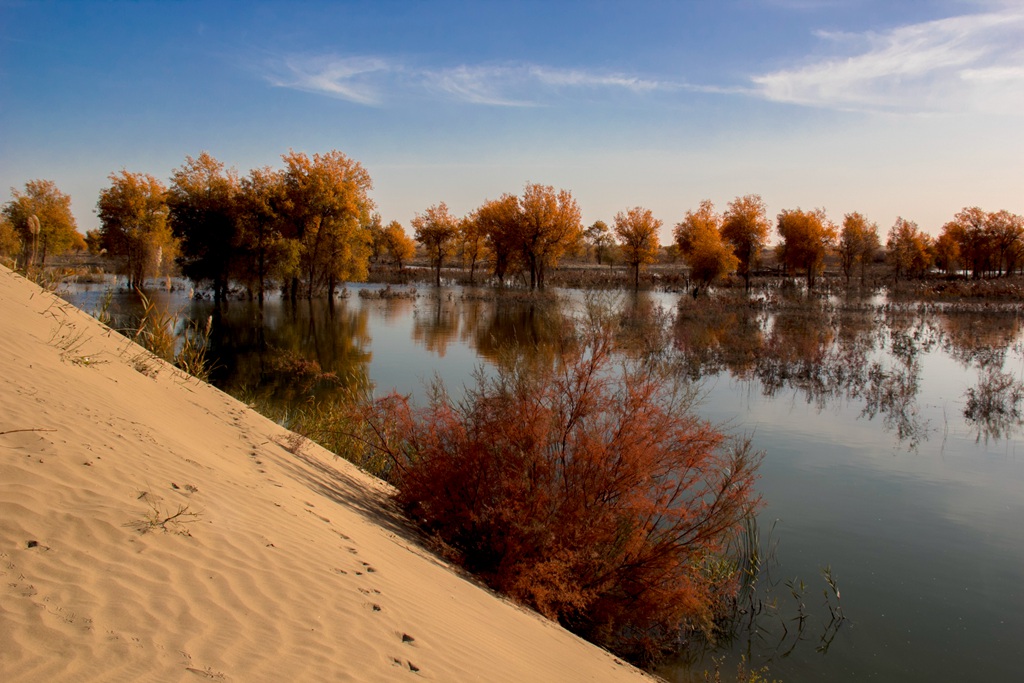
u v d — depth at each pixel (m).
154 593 3.23
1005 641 6.66
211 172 44.09
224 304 41.88
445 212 64.81
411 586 4.86
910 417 15.61
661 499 7.52
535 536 6.86
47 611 2.81
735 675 6.20
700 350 23.72
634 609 6.86
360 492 7.86
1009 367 22.20
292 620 3.44
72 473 4.13
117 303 34.75
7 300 8.48
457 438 7.86
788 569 8.13
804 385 18.94
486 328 31.72
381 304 45.25
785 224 61.34
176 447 5.73
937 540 8.96
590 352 8.08
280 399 16.05
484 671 3.75
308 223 47.09
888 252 75.38
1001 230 65.88
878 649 6.54
